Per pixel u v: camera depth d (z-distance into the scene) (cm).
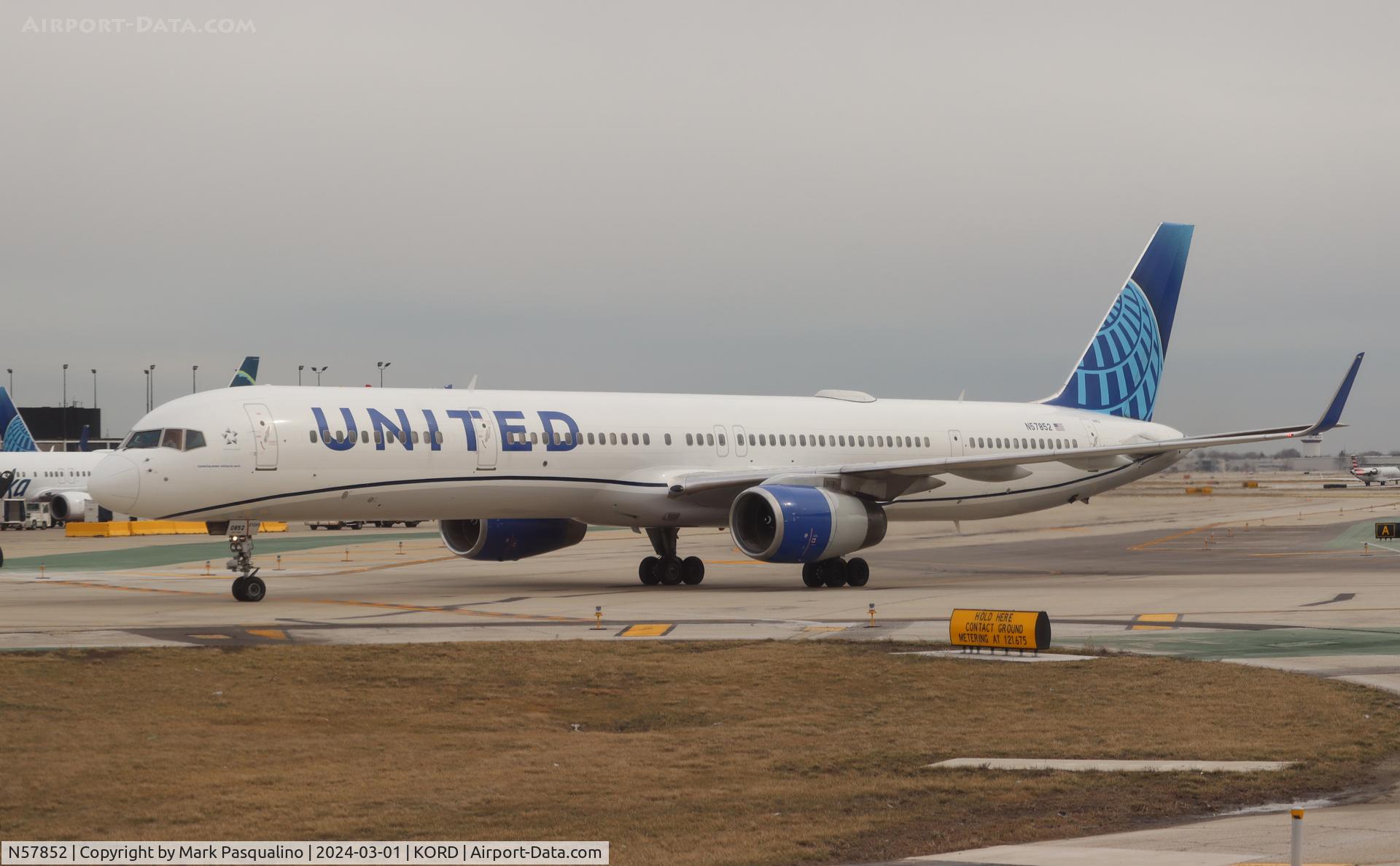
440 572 17612
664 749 6131
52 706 7000
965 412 17288
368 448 12825
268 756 5981
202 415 12356
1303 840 4306
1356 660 8506
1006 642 8838
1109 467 17462
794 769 5703
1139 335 18912
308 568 18488
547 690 7638
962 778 5481
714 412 15288
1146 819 4872
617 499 14312
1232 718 6662
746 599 12950
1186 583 14662
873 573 17038
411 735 6512
